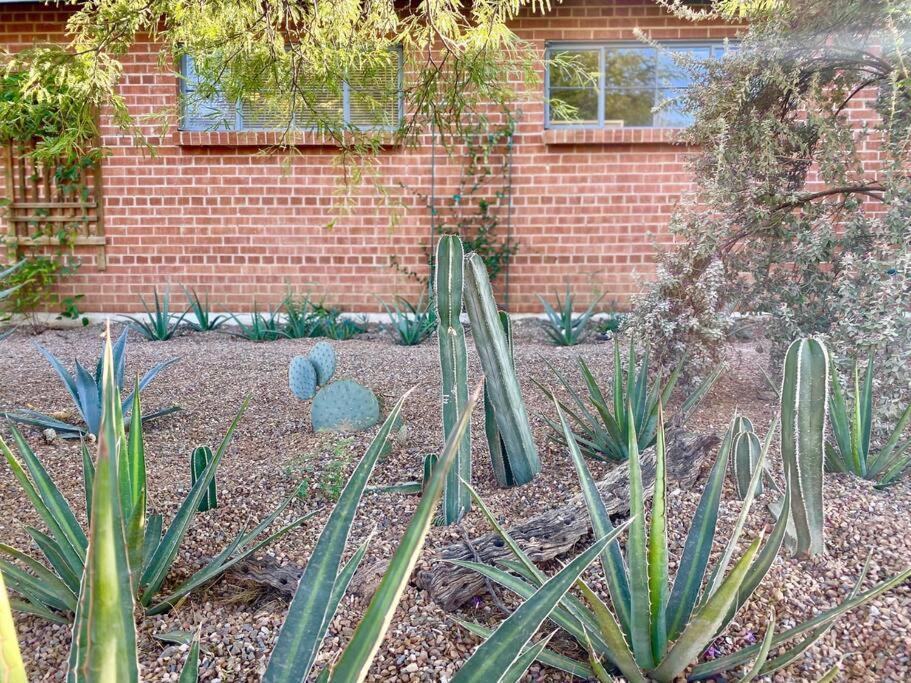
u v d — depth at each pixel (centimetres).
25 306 772
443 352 251
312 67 396
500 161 755
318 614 108
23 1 710
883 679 175
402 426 351
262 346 654
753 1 332
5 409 427
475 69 384
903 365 283
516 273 767
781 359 379
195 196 770
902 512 236
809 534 213
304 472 314
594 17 722
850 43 323
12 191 766
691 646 155
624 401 310
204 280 781
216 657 187
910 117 302
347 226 771
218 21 363
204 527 263
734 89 336
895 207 292
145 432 393
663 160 744
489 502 268
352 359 575
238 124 757
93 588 82
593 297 764
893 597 198
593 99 745
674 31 721
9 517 277
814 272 351
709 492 177
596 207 754
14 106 429
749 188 343
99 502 81
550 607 113
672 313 365
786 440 213
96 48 358
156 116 471
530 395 429
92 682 83
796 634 165
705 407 371
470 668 112
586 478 178
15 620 209
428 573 212
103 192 771
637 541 156
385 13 354
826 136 323
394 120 655
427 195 762
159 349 635
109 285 784
